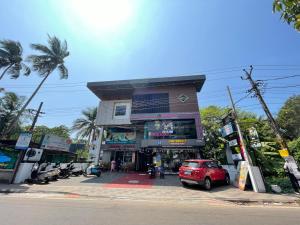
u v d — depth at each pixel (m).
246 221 5.28
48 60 23.11
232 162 13.97
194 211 6.27
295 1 2.73
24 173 12.88
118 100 23.50
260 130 16.28
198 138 18.69
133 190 10.15
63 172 15.42
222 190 10.59
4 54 22.00
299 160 12.72
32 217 5.20
